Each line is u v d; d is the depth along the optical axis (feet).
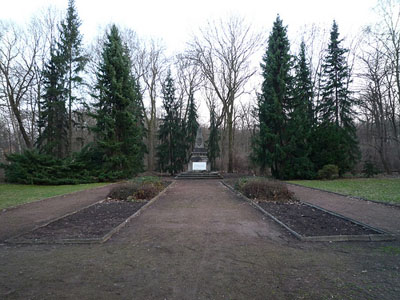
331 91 84.43
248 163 115.34
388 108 91.91
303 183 59.82
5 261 14.90
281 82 71.00
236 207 31.45
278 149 70.03
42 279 12.52
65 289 11.50
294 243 17.69
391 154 101.60
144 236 19.62
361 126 110.52
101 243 18.07
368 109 93.45
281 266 13.79
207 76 93.35
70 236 19.22
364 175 79.71
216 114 124.67
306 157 70.03
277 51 72.28
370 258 14.82
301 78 86.22
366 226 20.97
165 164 105.40
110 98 71.87
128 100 72.49
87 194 45.75
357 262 14.25
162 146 106.42
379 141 101.76
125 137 74.13
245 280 12.19
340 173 73.36
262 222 23.75
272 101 72.28
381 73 82.94
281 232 20.40
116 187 38.83
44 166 67.26
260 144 73.20
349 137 79.71
